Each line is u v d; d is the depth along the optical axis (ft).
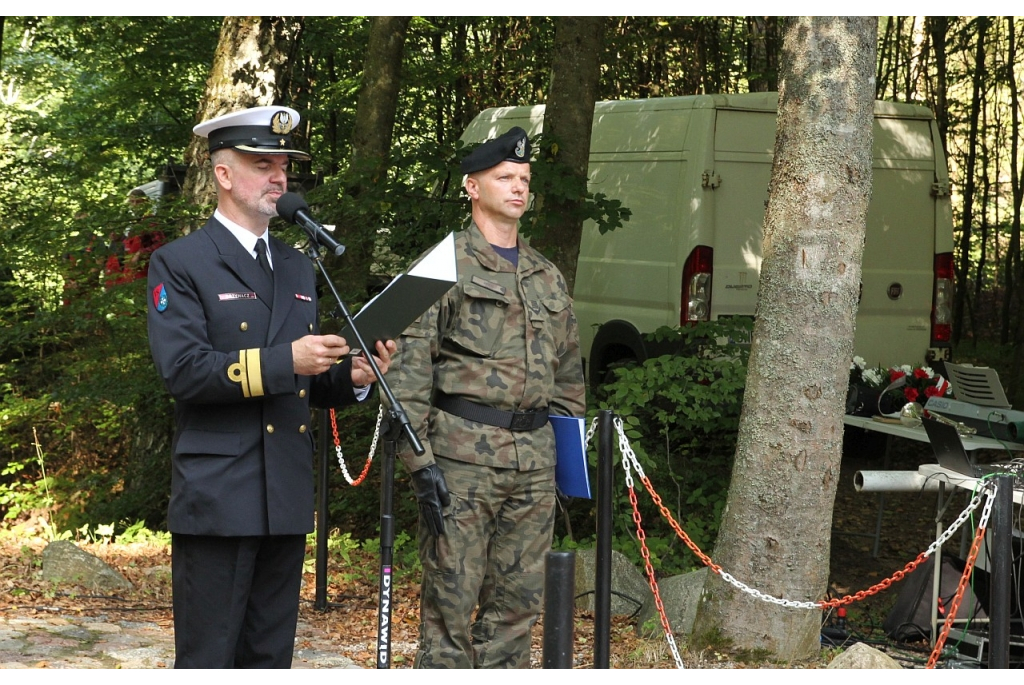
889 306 29.35
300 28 29.40
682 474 24.94
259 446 9.50
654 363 23.17
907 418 23.03
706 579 16.58
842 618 19.17
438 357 11.91
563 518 23.77
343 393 10.05
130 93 40.98
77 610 17.79
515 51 46.03
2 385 31.30
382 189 24.68
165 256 9.41
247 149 9.43
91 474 31.58
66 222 27.48
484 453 11.74
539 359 12.01
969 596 18.10
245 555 9.50
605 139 31.14
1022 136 56.75
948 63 53.62
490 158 11.98
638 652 16.43
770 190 16.10
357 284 25.46
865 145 15.67
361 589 20.51
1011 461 18.28
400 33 32.60
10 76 44.91
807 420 15.66
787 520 15.76
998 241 59.47
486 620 12.29
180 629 9.56
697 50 50.49
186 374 9.04
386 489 11.19
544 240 25.40
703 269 27.86
